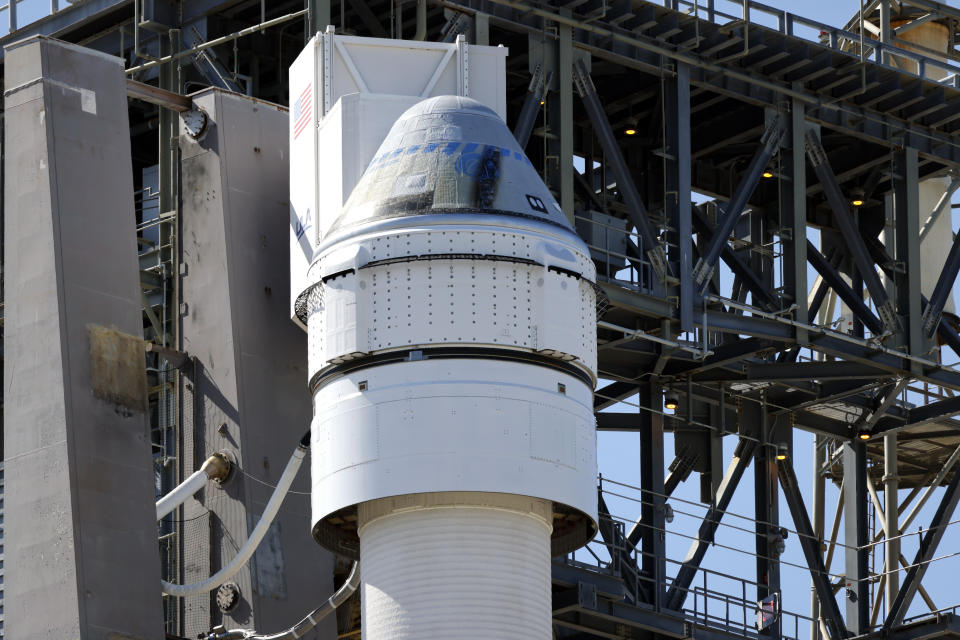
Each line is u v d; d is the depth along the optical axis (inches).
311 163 1494.8
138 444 1352.1
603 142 1925.4
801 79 2073.1
